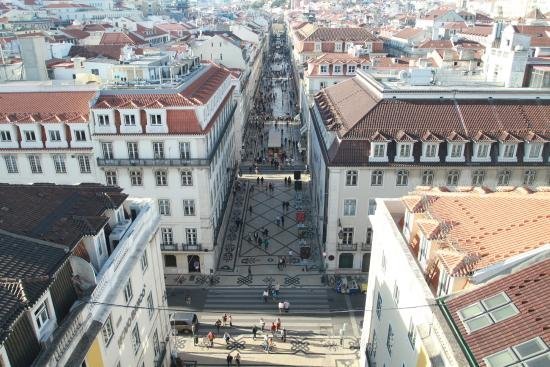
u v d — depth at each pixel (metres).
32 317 19.91
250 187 78.12
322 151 54.75
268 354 42.16
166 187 50.59
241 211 69.69
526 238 22.42
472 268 21.73
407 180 49.59
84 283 24.59
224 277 54.00
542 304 18.70
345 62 86.75
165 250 52.97
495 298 20.08
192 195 50.78
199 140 48.72
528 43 57.91
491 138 48.34
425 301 21.78
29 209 25.91
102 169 50.12
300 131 98.62
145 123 48.66
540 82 56.09
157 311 35.91
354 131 49.25
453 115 50.62
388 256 30.12
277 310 48.25
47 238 23.78
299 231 62.09
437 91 52.12
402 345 26.70
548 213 23.62
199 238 52.81
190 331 44.78
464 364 17.78
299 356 41.97
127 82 56.09
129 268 28.22
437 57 84.88
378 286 33.47
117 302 27.12
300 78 113.38
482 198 27.41
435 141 48.00
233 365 40.81
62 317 22.58
